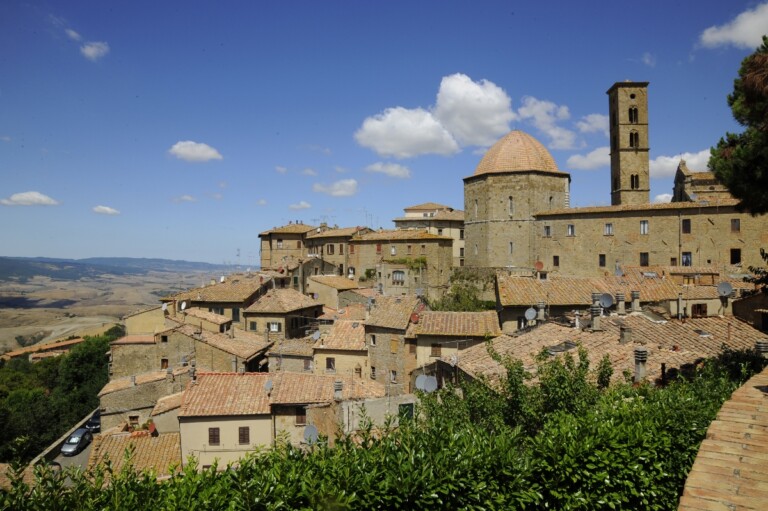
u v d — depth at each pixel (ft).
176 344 173.47
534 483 37.52
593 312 100.83
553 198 263.70
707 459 30.86
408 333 158.20
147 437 123.54
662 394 47.52
